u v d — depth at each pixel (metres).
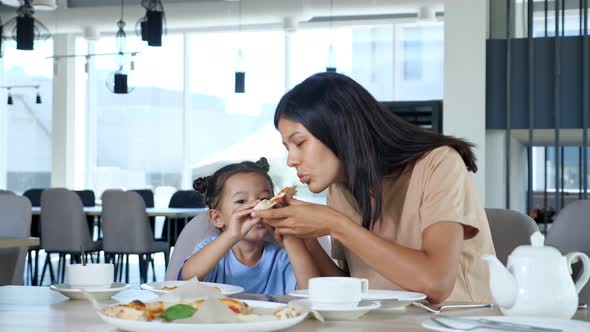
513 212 1.92
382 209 1.64
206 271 1.64
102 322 1.11
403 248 1.35
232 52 10.31
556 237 1.91
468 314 1.21
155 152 10.63
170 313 1.02
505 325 1.00
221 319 1.01
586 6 4.18
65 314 1.18
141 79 10.60
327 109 1.53
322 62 9.92
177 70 10.51
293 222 1.38
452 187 1.49
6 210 3.40
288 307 1.07
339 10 8.63
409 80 9.86
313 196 9.50
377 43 9.90
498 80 4.36
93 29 9.42
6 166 11.02
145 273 6.22
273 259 1.91
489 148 4.45
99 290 1.33
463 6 4.36
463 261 1.59
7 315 1.17
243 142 10.32
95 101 10.78
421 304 1.28
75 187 10.66
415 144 1.60
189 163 10.53
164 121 10.59
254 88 10.19
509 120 4.29
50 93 10.87
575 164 8.11
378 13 8.56
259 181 1.97
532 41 4.26
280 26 9.91
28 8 6.80
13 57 10.89
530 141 4.23
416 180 1.56
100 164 10.77
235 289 1.40
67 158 10.52
